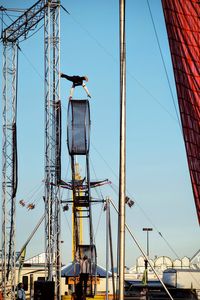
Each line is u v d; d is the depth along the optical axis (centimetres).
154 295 8819
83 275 7406
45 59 8406
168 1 4397
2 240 8800
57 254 7988
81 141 6800
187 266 14400
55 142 8038
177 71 4372
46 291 6631
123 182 3269
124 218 3238
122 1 3397
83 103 6781
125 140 3309
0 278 9681
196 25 4381
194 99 4328
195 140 4278
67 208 8162
